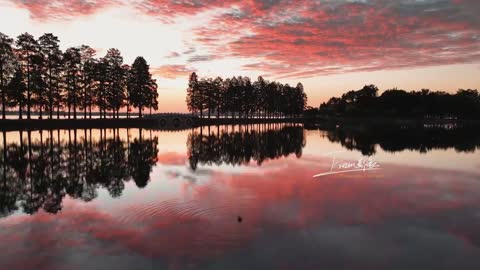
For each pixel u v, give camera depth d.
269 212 8.88
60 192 11.11
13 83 37.75
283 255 6.29
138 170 15.36
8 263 5.96
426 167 16.53
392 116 99.38
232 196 10.51
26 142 25.94
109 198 10.29
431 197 10.63
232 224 7.95
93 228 7.66
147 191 11.18
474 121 95.69
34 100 40.47
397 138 36.31
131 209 9.13
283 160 18.86
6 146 23.39
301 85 118.62
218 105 86.44
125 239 7.02
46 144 24.95
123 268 5.79
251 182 12.68
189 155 20.81
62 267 5.82
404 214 8.86
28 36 40.12
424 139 34.84
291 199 10.22
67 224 7.94
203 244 6.77
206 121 71.62
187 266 5.85
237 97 92.00
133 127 52.06
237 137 36.28
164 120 59.78
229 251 6.46
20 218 8.41
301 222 8.14
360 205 9.67
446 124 81.62
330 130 53.19
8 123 36.09
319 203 9.83
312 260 6.11
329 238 7.13
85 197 10.43
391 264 6.00
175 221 8.13
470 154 21.84
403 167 16.50
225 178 13.49
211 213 8.79
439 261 6.12
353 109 107.50
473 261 6.12
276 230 7.55
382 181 13.10
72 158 18.73
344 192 11.18
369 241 6.99
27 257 6.20
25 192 11.11
